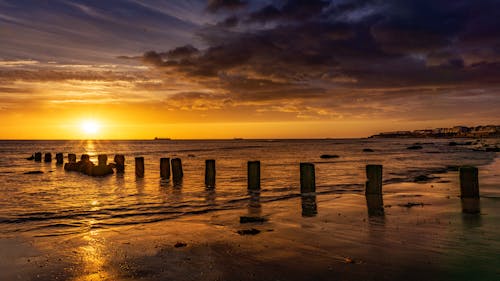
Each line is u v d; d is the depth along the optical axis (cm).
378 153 6222
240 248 915
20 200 1786
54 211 1490
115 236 1070
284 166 3766
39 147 11756
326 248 896
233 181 2484
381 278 702
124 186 2303
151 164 4197
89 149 9900
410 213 1267
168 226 1182
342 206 1441
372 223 1140
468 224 1094
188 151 8188
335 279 705
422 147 8525
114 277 753
